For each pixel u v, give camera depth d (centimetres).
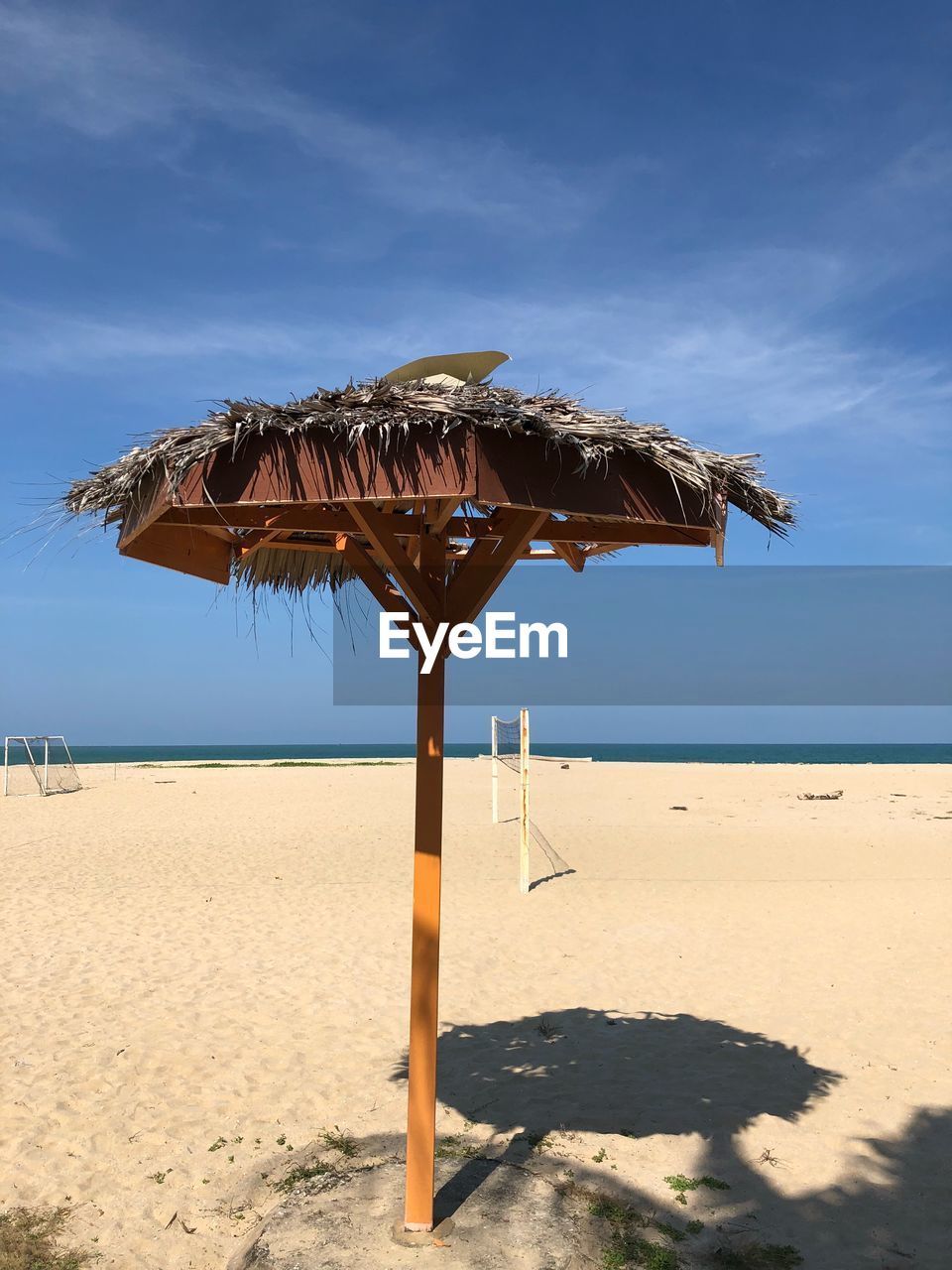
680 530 385
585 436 285
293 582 482
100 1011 636
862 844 1490
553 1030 607
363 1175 398
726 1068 542
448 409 270
